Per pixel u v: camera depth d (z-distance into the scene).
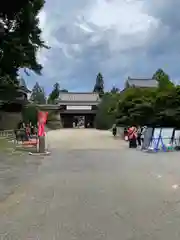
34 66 31.88
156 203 7.58
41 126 19.62
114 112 41.12
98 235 5.38
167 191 8.91
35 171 12.70
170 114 28.41
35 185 9.89
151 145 21.00
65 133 47.94
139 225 5.93
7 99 36.44
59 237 5.30
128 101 37.69
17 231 5.64
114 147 23.92
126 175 11.56
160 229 5.70
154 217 6.45
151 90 37.44
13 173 12.23
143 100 35.72
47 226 5.90
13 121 45.47
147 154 18.94
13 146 22.30
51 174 11.95
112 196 8.30
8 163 14.99
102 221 6.18
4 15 28.56
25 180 10.77
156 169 12.98
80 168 13.40
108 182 10.24
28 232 5.58
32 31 30.69
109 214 6.65
